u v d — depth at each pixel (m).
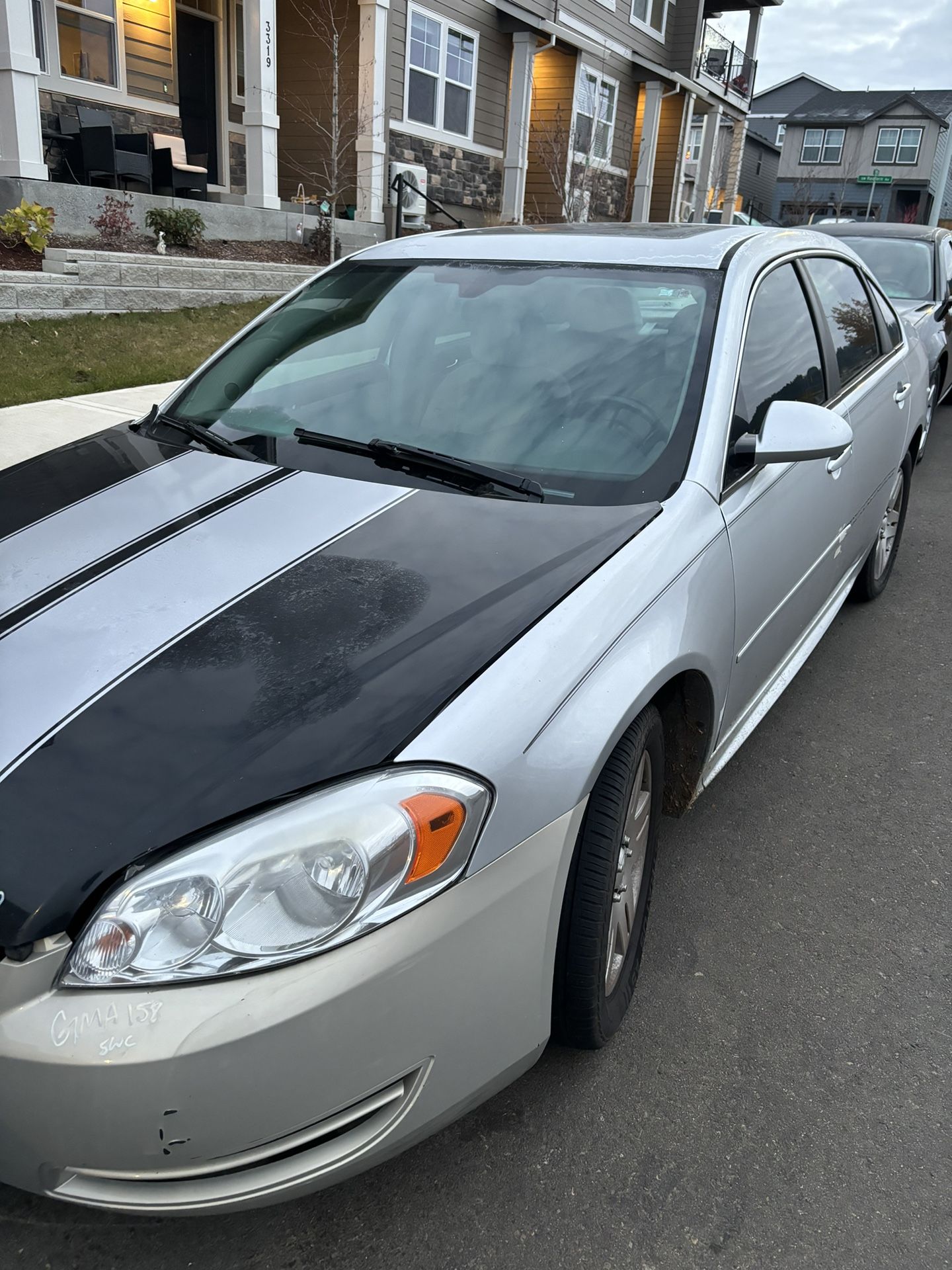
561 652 1.81
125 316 8.53
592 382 2.60
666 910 2.70
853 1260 1.76
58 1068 1.39
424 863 1.53
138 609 1.89
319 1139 1.54
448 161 15.16
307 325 3.12
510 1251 1.76
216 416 2.84
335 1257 1.74
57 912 1.42
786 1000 2.38
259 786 1.51
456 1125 2.01
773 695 3.08
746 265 2.89
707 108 22.86
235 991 1.42
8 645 1.81
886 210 50.28
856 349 3.78
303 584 1.95
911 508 6.54
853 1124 2.04
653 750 2.15
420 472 2.41
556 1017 1.99
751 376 2.72
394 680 1.69
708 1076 2.15
